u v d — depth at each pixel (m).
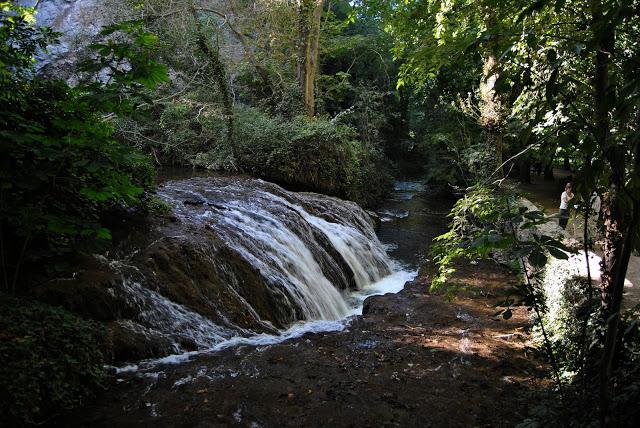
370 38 26.22
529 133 2.83
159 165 16.09
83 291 5.57
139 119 4.57
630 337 3.68
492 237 2.95
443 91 21.08
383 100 26.53
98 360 4.78
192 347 5.88
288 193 12.07
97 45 4.56
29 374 4.03
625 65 2.40
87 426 4.09
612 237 3.99
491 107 11.84
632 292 6.59
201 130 17.19
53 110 5.70
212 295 6.81
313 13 19.39
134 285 6.12
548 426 3.47
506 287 8.61
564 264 6.44
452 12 6.73
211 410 4.42
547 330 5.91
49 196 5.45
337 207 12.85
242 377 5.09
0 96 5.02
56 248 5.69
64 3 17.89
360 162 19.83
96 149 4.87
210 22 17.69
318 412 4.46
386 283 10.37
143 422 4.18
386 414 4.48
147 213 7.89
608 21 2.33
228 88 17.38
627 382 3.45
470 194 3.96
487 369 5.48
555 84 2.72
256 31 19.50
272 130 15.97
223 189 10.95
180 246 7.11
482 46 3.22
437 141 19.89
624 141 2.59
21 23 6.04
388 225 15.83
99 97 4.37
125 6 16.06
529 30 2.81
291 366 5.43
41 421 4.08
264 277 7.72
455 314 7.43
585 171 2.48
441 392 4.93
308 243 9.64
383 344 6.22
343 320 7.65
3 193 5.07
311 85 19.61
